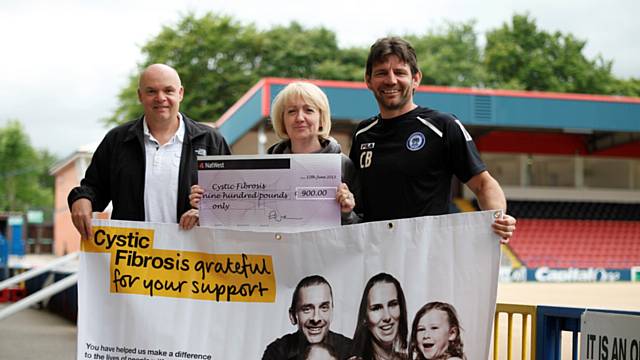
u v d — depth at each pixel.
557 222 28.83
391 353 3.17
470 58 48.75
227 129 24.95
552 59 48.03
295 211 3.28
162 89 3.75
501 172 28.95
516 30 48.41
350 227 3.23
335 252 3.24
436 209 3.52
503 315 9.95
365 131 3.72
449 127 3.50
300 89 3.58
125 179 3.80
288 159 3.29
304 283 3.27
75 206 3.47
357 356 3.21
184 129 3.90
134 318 3.40
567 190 29.34
